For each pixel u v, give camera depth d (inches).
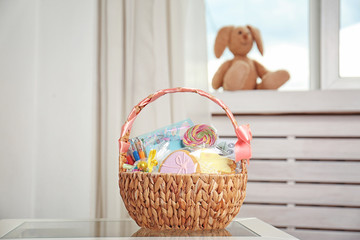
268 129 60.2
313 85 66.7
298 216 59.0
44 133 57.2
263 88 62.8
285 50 67.4
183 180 26.4
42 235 27.2
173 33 55.2
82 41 57.7
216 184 26.6
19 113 56.9
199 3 56.4
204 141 30.5
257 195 59.9
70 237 26.5
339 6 65.4
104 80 56.1
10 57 57.3
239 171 30.6
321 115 59.9
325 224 58.6
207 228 27.5
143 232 27.6
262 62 67.6
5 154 56.7
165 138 32.3
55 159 57.1
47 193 56.9
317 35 66.6
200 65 55.9
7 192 56.6
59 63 57.6
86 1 58.0
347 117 59.5
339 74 65.3
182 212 26.6
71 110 57.3
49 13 57.9
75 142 57.0
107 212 53.1
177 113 54.1
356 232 58.5
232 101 60.2
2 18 57.3
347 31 65.5
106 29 55.6
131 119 31.4
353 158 58.9
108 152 53.7
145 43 55.7
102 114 55.8
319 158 59.4
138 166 29.7
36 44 57.6
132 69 55.6
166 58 54.6
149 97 31.0
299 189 59.2
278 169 59.9
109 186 53.3
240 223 32.2
